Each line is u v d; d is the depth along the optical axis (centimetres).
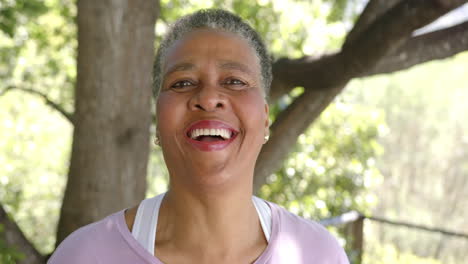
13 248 274
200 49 116
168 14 604
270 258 122
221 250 118
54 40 664
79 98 319
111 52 313
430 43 353
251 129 114
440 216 1145
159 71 124
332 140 698
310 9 654
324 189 682
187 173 114
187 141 112
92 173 318
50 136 861
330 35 644
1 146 811
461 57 1222
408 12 294
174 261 117
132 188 328
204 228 117
